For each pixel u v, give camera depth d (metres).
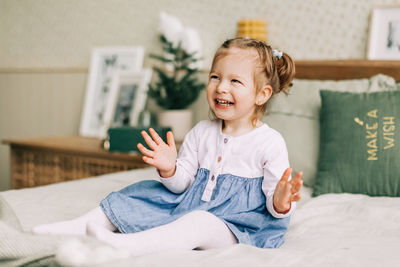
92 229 0.86
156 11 2.70
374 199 1.37
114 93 2.80
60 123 3.21
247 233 1.00
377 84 1.71
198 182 1.14
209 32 2.49
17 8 3.38
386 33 1.94
